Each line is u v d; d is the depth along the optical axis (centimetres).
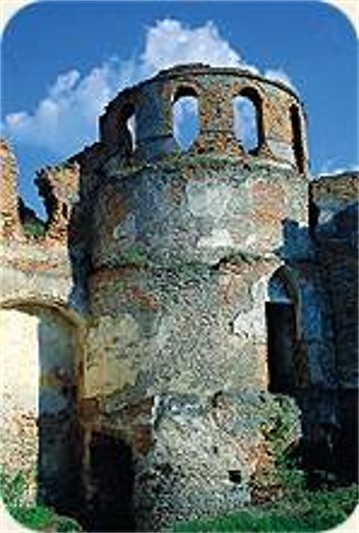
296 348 2205
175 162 2209
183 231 2166
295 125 2375
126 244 2219
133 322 2156
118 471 2175
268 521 1823
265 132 2273
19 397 2267
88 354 2256
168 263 2150
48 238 2331
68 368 2341
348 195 2334
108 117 2378
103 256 2272
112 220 2264
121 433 2123
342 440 2167
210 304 2108
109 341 2198
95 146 2441
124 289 2189
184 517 1977
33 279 2291
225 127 2233
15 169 2336
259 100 2288
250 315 2123
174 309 2116
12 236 2298
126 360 2148
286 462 2042
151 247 2178
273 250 2192
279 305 2270
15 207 2319
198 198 2181
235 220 2175
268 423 2055
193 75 2255
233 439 2020
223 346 2086
